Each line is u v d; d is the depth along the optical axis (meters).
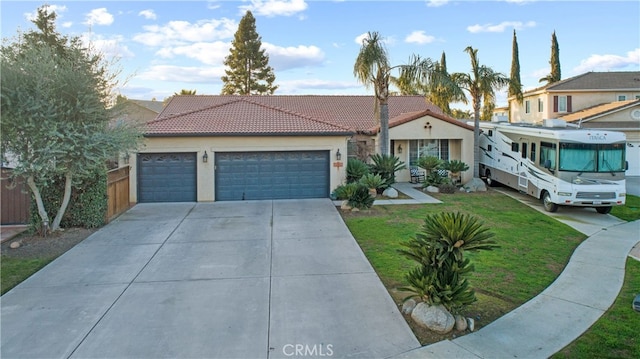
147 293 7.41
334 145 17.16
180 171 16.64
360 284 7.76
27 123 9.95
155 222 13.04
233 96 28.22
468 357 5.27
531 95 34.16
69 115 10.73
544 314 6.56
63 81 10.53
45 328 6.08
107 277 8.23
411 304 6.53
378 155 18.66
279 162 17.11
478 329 6.03
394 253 9.67
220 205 15.90
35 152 10.24
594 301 7.10
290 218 13.52
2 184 12.66
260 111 19.00
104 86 11.50
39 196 11.34
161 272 8.52
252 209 15.05
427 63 18.53
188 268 8.76
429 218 6.71
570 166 14.38
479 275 8.33
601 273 8.60
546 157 15.33
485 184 21.23
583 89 30.84
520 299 7.16
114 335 5.87
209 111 18.77
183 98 27.50
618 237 11.76
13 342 5.67
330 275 8.27
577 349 5.45
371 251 9.86
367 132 21.48
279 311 6.63
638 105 25.55
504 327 6.10
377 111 20.33
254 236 11.32
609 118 25.94
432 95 20.55
